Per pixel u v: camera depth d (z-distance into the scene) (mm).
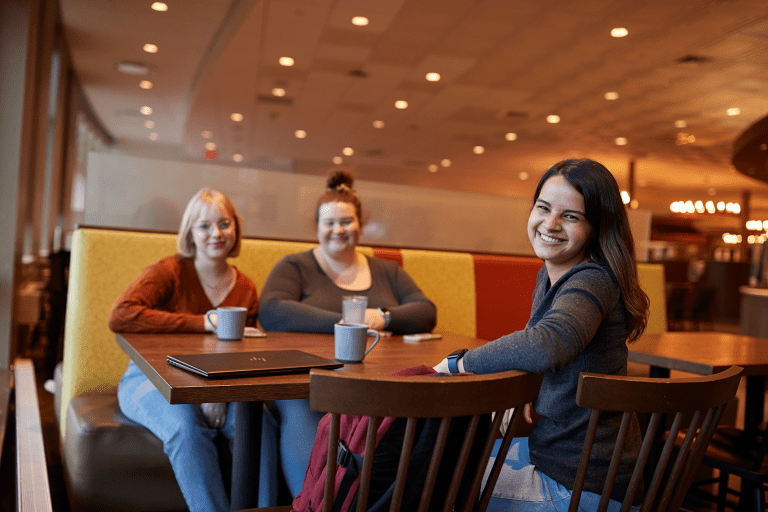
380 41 6574
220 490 1530
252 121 11055
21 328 4512
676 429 985
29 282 5613
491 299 2936
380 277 2176
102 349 2139
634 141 11016
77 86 9414
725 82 7395
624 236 1143
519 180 16625
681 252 14281
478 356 1070
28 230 5707
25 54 4301
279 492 1714
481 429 985
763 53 6352
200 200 1876
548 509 1084
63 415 2195
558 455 1104
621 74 7242
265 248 2447
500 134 10945
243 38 6625
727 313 10891
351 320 1631
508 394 914
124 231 2299
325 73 7844
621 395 931
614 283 1118
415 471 925
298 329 1847
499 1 5414
